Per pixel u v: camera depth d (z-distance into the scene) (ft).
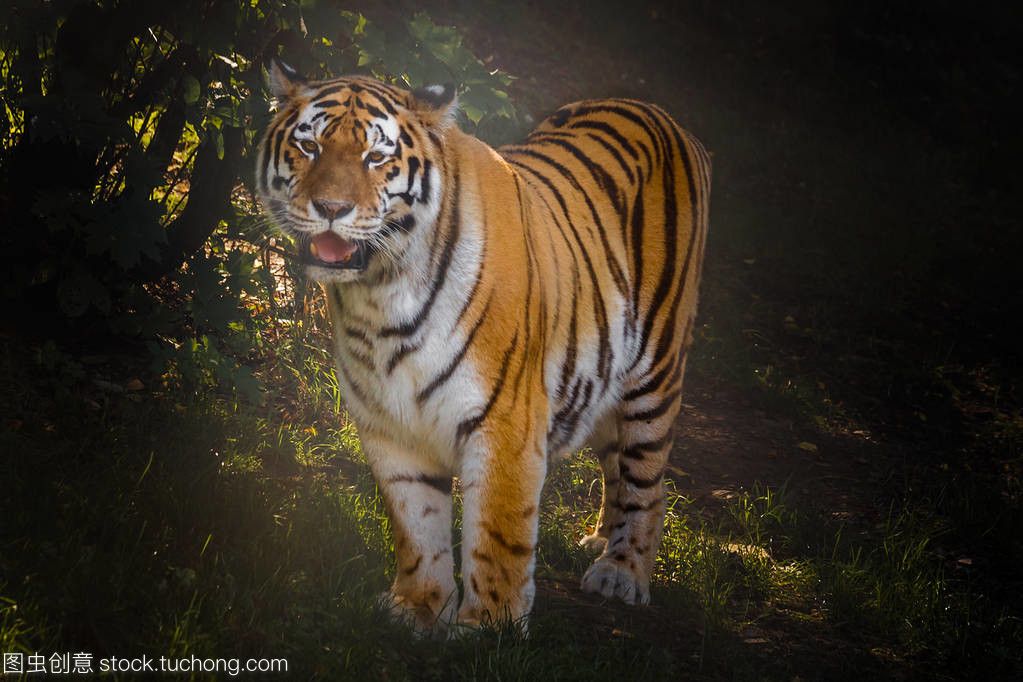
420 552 26.17
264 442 33.19
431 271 24.03
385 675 23.32
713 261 60.49
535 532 25.55
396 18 35.40
